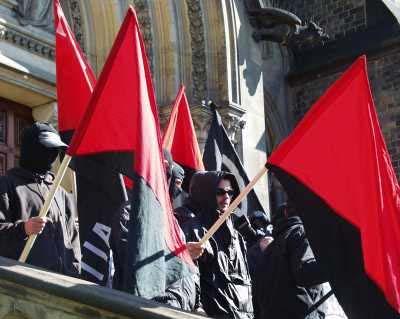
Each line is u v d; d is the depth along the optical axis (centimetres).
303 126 619
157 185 559
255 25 1429
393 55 1731
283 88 1866
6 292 459
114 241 596
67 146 612
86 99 679
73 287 448
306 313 647
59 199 605
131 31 602
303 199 609
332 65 1806
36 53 1140
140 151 561
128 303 445
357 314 576
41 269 478
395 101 1722
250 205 976
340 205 605
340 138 619
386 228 597
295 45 1802
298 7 1842
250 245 874
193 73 1331
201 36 1340
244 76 1382
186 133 889
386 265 587
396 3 1806
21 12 1121
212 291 652
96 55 1271
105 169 600
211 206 682
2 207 568
